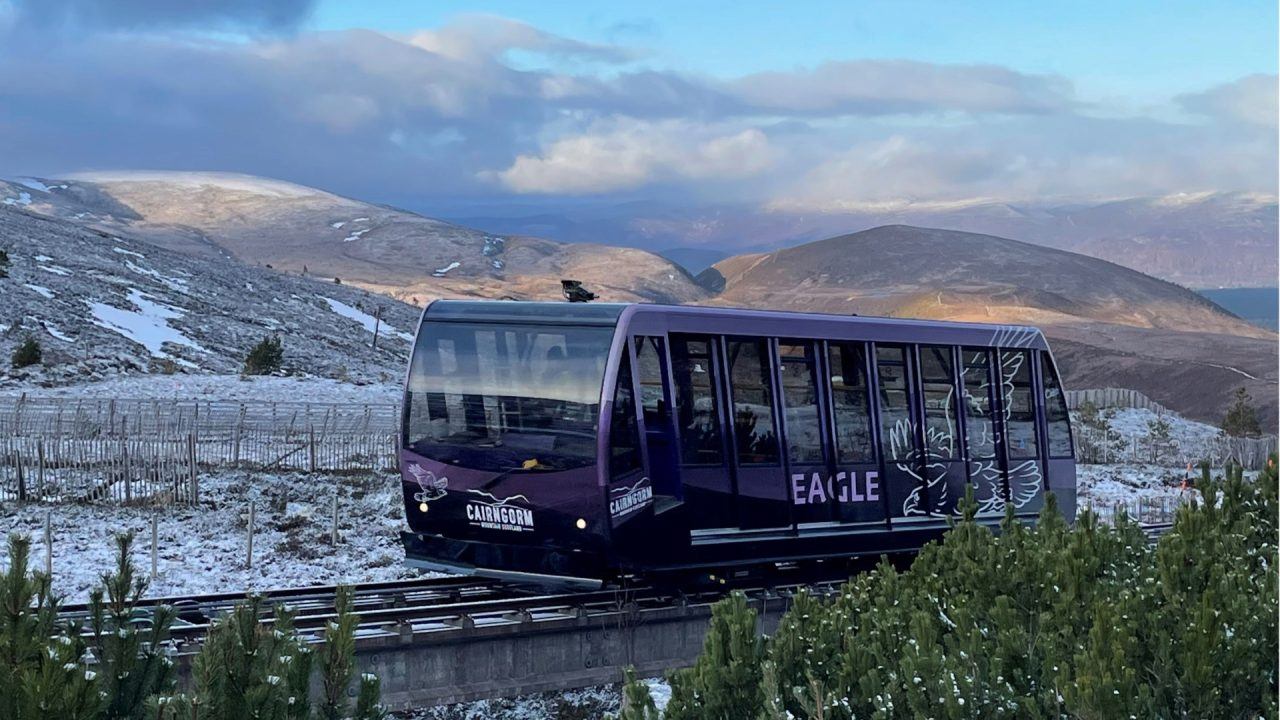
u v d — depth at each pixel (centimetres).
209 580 2081
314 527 2609
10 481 2761
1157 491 4219
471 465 1681
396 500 2922
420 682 1412
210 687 776
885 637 973
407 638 1401
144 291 8975
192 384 5516
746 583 1864
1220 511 1318
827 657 986
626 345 1612
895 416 1925
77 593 1925
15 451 2852
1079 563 1040
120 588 872
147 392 5219
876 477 1883
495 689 1451
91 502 2673
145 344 6850
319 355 7969
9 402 4250
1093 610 978
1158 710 844
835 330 1862
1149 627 924
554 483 1617
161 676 847
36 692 700
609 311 1636
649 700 961
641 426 1614
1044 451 2172
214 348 7325
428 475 1719
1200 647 862
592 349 1622
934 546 1188
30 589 800
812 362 1825
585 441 1598
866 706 905
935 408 1986
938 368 2002
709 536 1681
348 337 9662
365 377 7156
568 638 1538
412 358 1759
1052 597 1060
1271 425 12500
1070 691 809
